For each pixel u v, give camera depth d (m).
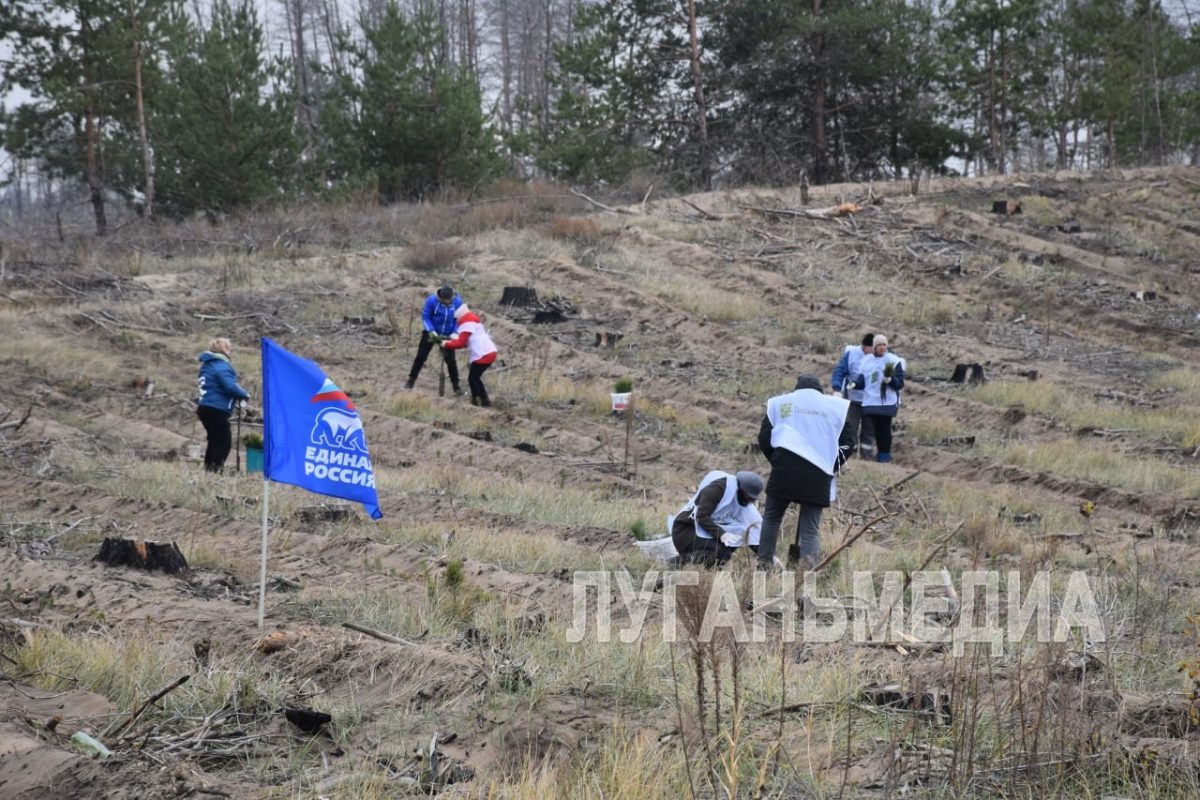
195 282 34.88
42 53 52.59
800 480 12.93
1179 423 25.06
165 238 41.72
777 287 37.06
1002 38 64.44
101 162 54.91
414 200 53.06
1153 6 72.56
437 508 16.53
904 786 7.13
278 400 10.45
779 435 13.10
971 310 35.66
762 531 13.17
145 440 21.28
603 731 7.92
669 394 27.28
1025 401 26.69
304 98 62.47
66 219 79.19
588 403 26.02
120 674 8.85
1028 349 32.16
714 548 13.29
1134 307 36.16
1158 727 7.95
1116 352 32.16
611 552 14.32
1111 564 13.97
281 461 10.40
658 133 61.22
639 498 18.48
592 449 22.34
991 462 21.77
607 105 59.12
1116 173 56.56
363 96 55.00
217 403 18.89
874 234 42.81
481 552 13.71
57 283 33.12
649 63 60.28
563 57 60.09
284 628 10.09
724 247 41.28
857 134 64.00
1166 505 18.97
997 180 53.75
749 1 58.72
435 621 10.52
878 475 20.64
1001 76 66.50
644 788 6.77
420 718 8.22
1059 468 21.42
